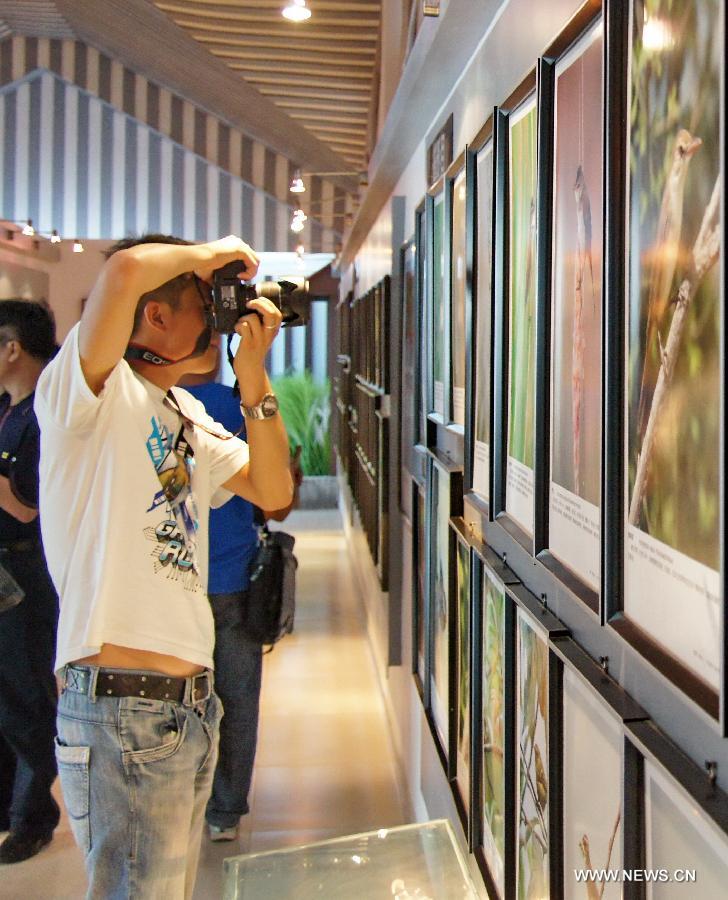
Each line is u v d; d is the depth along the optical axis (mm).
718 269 729
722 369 696
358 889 1572
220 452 1730
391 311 4074
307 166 9211
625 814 977
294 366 11148
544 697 1354
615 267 983
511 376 1558
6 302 2840
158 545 1454
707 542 763
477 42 2002
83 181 9359
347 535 8125
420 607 3020
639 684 1015
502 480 1607
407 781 3418
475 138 1769
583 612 1236
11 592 2699
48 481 1459
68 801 1455
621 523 994
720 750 816
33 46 9094
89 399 1392
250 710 3113
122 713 1415
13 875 2879
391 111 3006
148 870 1433
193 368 1575
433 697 2678
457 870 1628
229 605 3043
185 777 1465
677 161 814
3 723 2945
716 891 790
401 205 3875
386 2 4660
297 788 3551
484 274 1797
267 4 5297
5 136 9320
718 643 738
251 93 7367
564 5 1289
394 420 3990
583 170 1120
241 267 1566
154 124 9180
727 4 684
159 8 5980
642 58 902
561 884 1278
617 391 992
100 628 1403
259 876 1628
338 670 4918
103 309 1352
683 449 810
